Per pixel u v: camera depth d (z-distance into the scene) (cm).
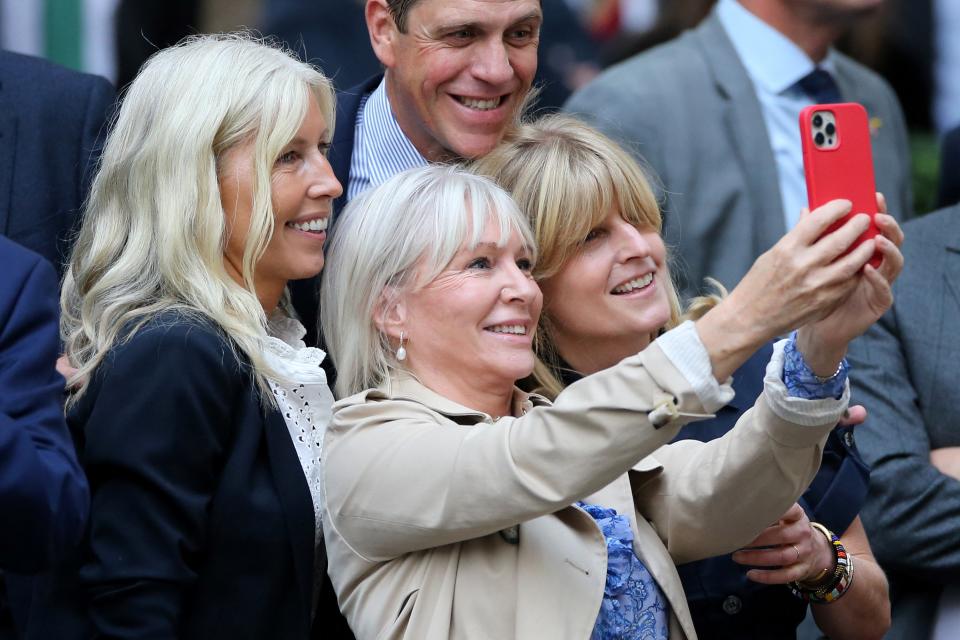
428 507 1088
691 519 1184
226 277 1209
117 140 1249
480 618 1103
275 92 1230
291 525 1159
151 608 1103
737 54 1756
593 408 1036
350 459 1127
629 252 1278
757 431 1132
